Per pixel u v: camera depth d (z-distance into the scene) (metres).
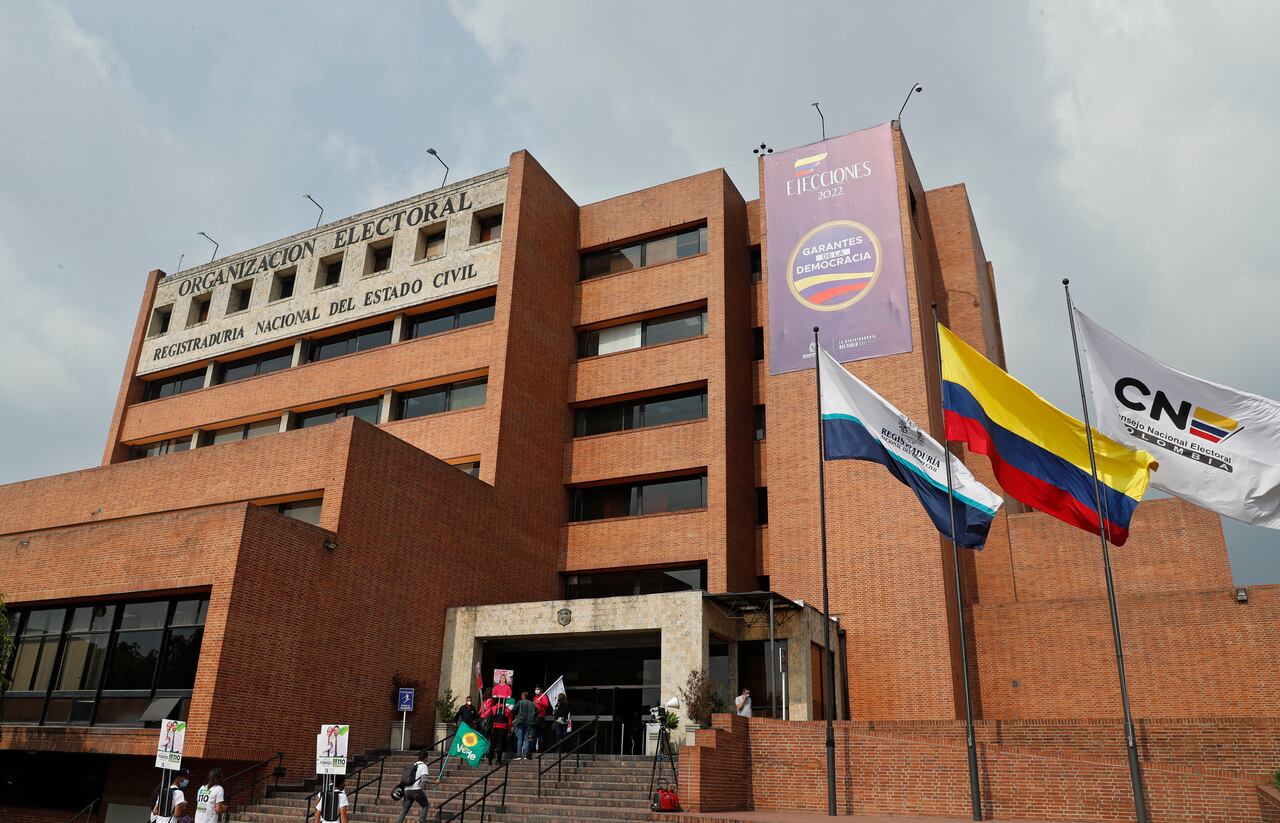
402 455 28.64
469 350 35.28
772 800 21.36
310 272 40.34
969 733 18.80
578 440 36.50
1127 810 18.30
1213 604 27.48
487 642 29.55
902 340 31.55
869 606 29.59
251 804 22.00
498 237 36.84
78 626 25.92
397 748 26.44
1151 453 19.56
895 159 33.78
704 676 24.55
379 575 27.03
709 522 32.84
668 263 37.28
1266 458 18.78
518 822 19.20
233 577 22.89
